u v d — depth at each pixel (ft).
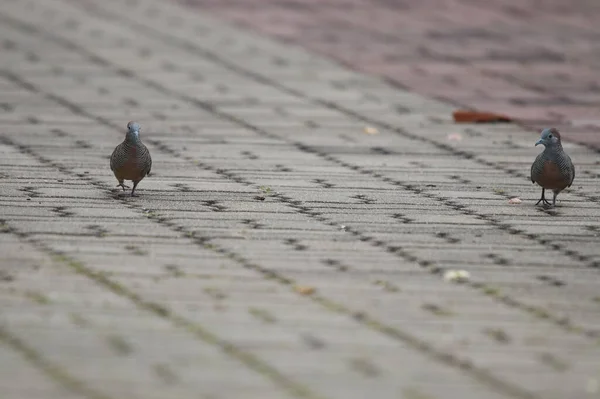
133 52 78.64
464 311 32.86
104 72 72.54
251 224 41.57
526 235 41.04
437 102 66.39
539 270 36.91
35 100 64.69
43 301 32.83
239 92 68.13
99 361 28.58
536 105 65.82
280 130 59.21
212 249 38.37
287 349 29.63
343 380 27.68
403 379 27.84
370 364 28.76
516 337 30.89
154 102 65.05
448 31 87.51
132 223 41.24
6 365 28.17
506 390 27.27
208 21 90.38
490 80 72.08
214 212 43.11
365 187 47.93
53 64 74.28
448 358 29.27
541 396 26.94
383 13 94.73
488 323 31.91
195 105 64.64
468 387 27.40
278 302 33.24
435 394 26.94
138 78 71.15
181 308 32.55
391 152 54.90
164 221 41.68
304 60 77.20
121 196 45.19
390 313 32.53
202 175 49.37
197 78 71.51
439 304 33.40
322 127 60.08
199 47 80.74
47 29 85.71
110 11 93.86
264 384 27.32
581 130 59.82
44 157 52.01
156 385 27.12
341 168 51.44
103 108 63.21
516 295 34.37
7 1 97.71
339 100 66.49
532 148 56.13
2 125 58.54
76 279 34.88
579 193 47.57
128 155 43.50
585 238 40.73
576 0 100.83
